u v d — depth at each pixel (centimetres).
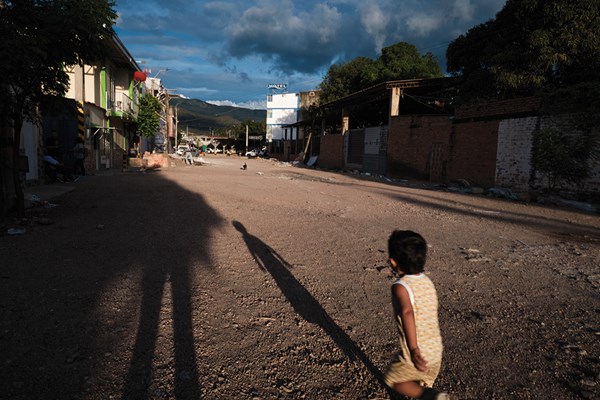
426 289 226
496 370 306
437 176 2059
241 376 284
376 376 294
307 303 417
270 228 762
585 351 334
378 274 516
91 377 271
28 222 681
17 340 310
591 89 1262
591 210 1171
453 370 305
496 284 496
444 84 2256
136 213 834
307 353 321
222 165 3192
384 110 3106
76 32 653
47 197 959
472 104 1825
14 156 698
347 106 3128
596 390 282
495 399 272
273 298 425
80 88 1647
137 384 267
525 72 1541
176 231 695
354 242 681
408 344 217
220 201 1055
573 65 1512
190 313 376
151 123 3141
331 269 530
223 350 317
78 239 607
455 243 700
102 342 316
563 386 288
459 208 1129
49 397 248
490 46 1773
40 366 279
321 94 3831
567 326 384
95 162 1998
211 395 262
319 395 269
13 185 761
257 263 540
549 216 1042
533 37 1479
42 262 492
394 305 228
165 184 1388
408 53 3250
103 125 2119
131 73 2558
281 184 1608
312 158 3831
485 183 1739
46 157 1257
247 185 1495
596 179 1258
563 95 1362
